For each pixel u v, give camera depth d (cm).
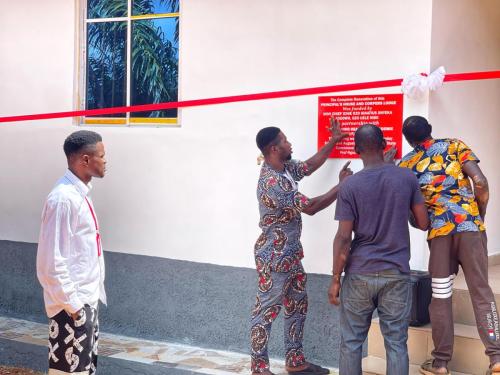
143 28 589
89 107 616
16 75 629
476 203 411
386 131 471
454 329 445
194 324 557
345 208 394
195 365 506
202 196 550
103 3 605
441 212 408
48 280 371
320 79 498
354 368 401
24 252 632
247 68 527
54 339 383
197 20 546
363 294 394
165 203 566
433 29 458
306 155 505
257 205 528
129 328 584
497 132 566
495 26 557
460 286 466
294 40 507
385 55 473
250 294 534
